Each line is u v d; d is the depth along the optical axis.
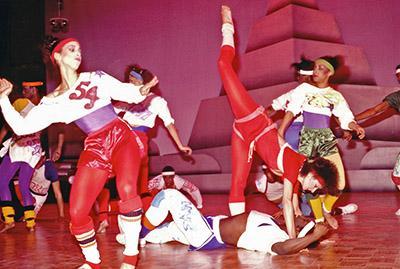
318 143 4.92
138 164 3.11
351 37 9.66
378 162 9.32
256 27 10.01
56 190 6.89
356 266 3.14
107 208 5.36
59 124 10.51
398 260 3.28
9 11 10.84
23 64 10.80
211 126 10.27
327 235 4.38
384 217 5.51
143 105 5.37
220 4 10.30
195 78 10.45
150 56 10.76
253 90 9.96
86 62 11.09
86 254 3.15
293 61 9.55
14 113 3.04
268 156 3.97
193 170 10.35
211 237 3.86
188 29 10.54
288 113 4.92
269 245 3.61
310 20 9.70
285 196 3.69
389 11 9.53
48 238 5.11
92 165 3.02
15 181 6.60
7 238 5.19
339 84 9.44
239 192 4.36
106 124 3.07
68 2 11.11
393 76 9.48
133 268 3.13
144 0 10.79
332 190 3.72
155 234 4.30
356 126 4.93
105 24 11.00
